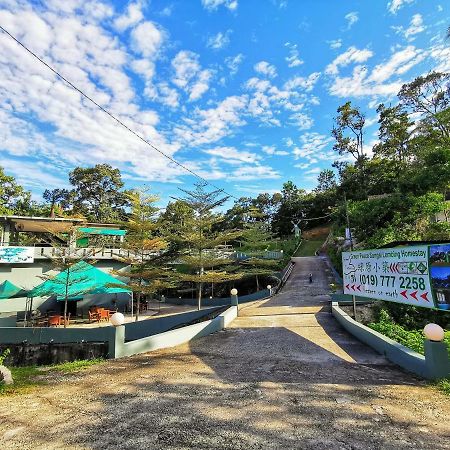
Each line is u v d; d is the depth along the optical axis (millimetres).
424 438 4188
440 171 25250
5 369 7379
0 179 38844
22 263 22344
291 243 57656
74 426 4594
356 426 4531
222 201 22578
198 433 4336
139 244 21297
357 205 30469
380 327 13133
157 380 6742
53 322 18250
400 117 46250
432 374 6504
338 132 60281
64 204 57656
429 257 7691
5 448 3992
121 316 9102
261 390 6062
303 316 15773
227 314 14555
